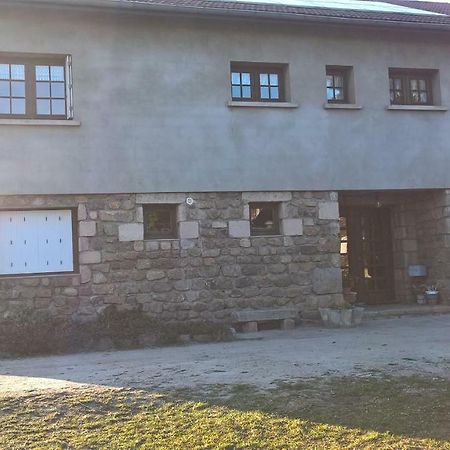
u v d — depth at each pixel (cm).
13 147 959
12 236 971
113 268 993
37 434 467
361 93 1142
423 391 562
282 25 1093
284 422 487
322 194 1110
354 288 1286
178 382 606
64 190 977
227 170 1057
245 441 451
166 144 1030
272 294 1064
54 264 985
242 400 539
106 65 1009
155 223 1037
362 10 1239
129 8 984
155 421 491
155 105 1030
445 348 783
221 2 1145
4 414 507
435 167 1176
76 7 962
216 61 1066
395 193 1228
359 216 1305
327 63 1127
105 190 995
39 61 996
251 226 1083
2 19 960
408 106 1162
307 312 1080
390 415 500
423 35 1174
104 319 948
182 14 1017
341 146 1124
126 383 605
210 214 1046
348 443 446
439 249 1205
